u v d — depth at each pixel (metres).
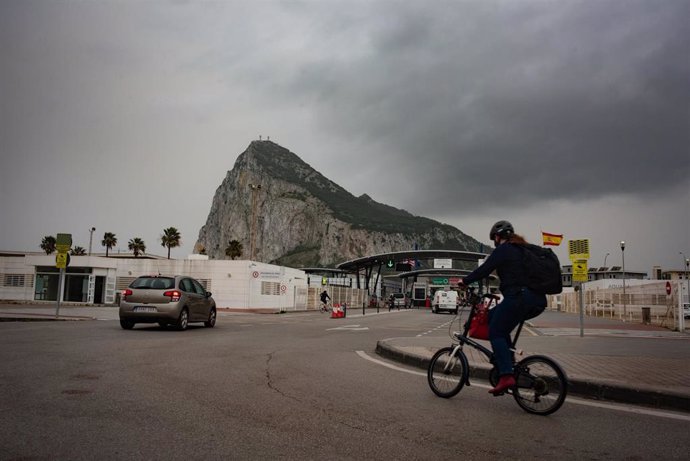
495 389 5.73
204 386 6.64
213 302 18.34
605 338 15.92
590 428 4.99
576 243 17.06
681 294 20.72
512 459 4.04
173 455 3.93
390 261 90.31
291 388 6.72
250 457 3.94
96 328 15.30
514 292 5.70
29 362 8.04
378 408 5.68
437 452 4.17
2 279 44.28
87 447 4.06
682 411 5.86
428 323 27.23
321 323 24.77
